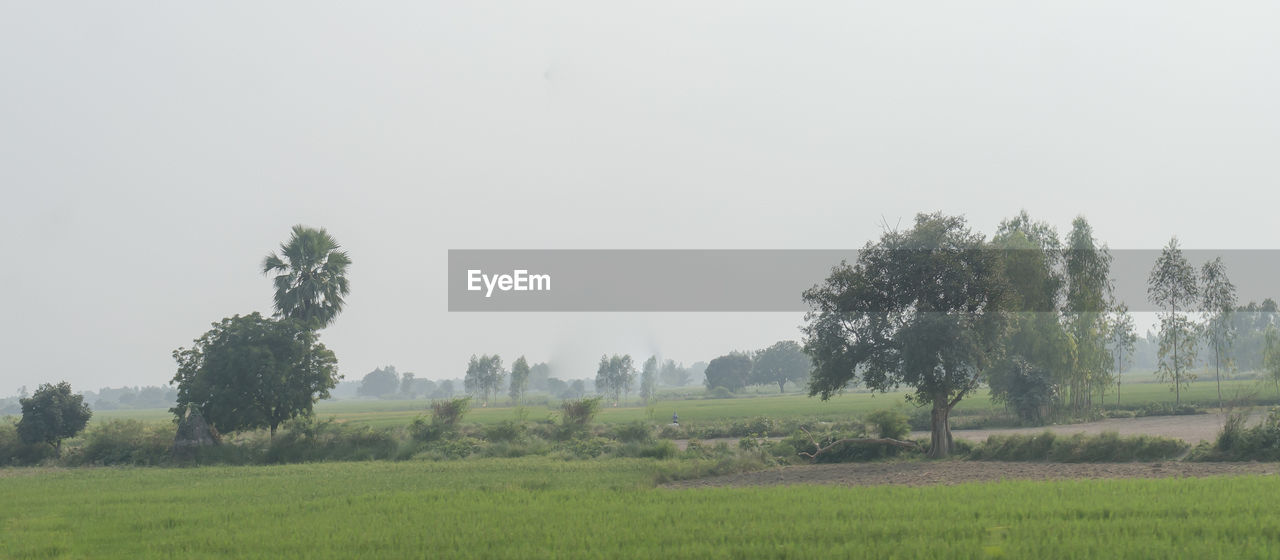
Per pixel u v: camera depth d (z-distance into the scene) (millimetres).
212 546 16531
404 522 18641
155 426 51938
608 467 33375
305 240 56781
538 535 16625
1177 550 13398
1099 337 61125
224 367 45438
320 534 17328
